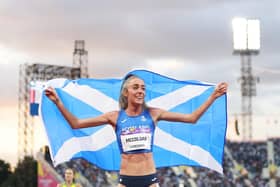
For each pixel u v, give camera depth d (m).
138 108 8.08
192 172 53.38
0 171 83.00
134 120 8.04
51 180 47.69
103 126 9.37
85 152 9.33
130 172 7.98
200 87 9.56
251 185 52.88
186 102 9.55
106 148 9.37
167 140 9.57
